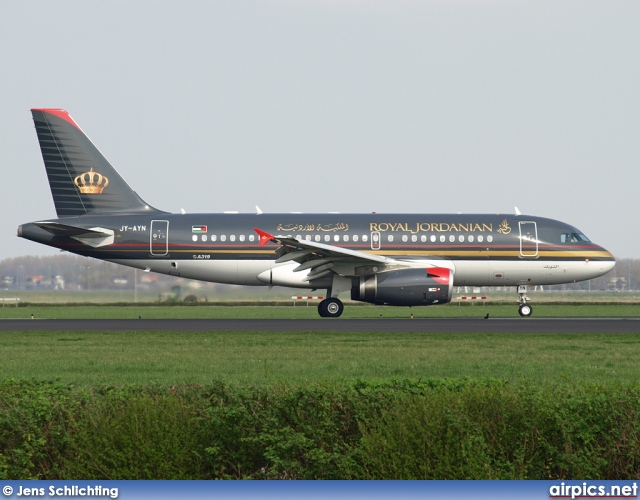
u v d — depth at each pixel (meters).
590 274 177.25
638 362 91.44
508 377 78.31
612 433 51.00
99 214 173.75
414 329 135.75
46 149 173.38
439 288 160.38
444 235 173.88
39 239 171.00
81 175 173.62
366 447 49.28
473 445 49.25
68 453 51.22
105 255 172.25
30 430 50.72
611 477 51.09
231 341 114.38
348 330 133.50
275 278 171.25
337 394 53.78
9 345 110.06
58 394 55.72
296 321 158.00
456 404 51.62
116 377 79.56
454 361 91.50
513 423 51.06
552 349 104.25
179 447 50.53
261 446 51.12
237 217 174.25
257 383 71.25
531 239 175.38
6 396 54.28
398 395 54.22
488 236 174.50
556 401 52.12
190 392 56.50
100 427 51.12
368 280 161.75
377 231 172.62
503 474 49.25
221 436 51.25
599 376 80.00
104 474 49.81
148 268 173.62
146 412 51.31
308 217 174.38
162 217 173.00
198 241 171.12
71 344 111.12
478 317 175.62
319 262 161.38
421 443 49.19
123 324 151.38
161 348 105.75
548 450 50.09
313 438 51.16
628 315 199.38
